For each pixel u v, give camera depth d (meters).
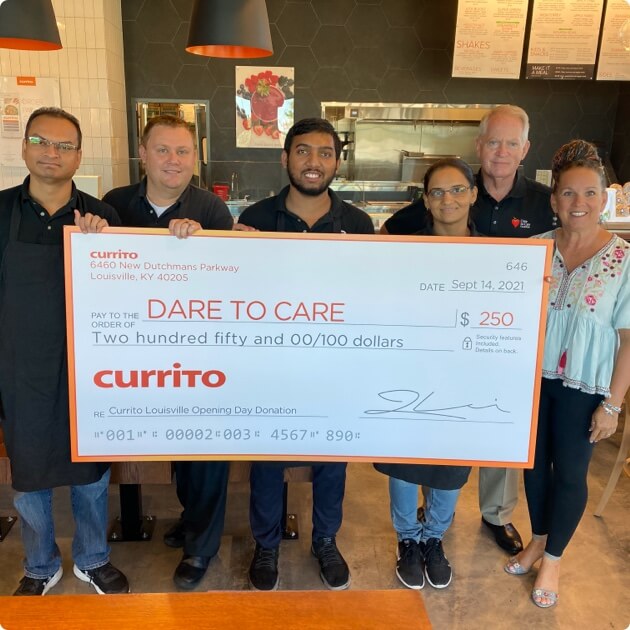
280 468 2.22
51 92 4.96
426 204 2.12
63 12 4.86
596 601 2.29
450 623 2.16
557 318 2.09
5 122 4.99
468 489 3.07
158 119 2.12
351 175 5.88
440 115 5.77
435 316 1.84
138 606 1.41
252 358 1.86
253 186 5.45
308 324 1.85
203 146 5.75
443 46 5.73
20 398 1.87
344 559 2.49
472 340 1.86
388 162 5.88
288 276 1.81
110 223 2.01
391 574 2.41
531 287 1.82
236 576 2.36
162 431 1.89
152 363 1.84
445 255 1.81
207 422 1.90
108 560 2.26
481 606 2.25
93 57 4.94
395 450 1.94
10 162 5.05
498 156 2.29
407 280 1.82
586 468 2.16
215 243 1.78
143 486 3.00
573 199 1.99
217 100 5.67
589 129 6.04
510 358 1.87
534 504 2.34
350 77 5.74
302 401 1.90
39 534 2.12
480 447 1.93
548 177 5.08
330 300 1.83
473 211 2.38
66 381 1.91
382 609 1.42
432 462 1.94
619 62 5.31
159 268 1.79
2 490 2.72
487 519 2.66
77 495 2.11
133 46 5.50
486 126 2.33
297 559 2.48
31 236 1.83
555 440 2.17
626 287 1.96
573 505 2.17
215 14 2.42
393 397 1.90
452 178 1.99
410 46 5.72
